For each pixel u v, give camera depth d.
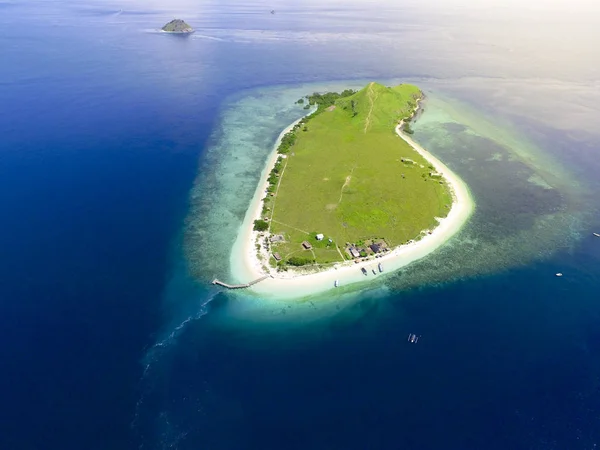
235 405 75.56
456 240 121.50
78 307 94.69
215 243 118.50
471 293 102.81
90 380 78.56
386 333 91.25
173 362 83.19
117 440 69.38
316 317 95.06
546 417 74.44
